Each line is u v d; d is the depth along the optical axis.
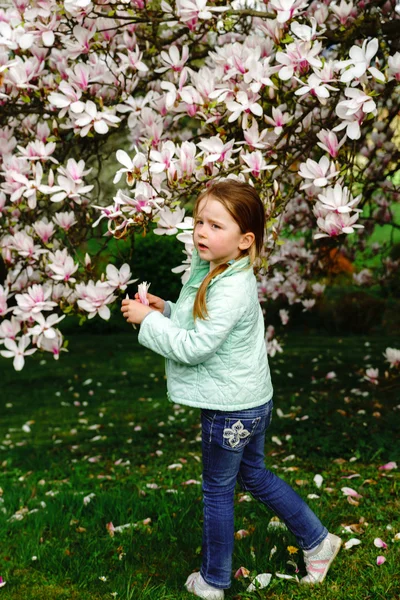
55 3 2.85
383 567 2.39
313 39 2.69
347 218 2.52
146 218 2.52
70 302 2.88
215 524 2.20
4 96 2.94
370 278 6.60
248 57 2.77
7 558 2.83
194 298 2.22
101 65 3.24
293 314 10.63
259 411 2.17
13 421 6.60
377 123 4.47
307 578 2.32
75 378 8.43
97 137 3.76
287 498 2.29
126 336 11.30
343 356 8.49
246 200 2.12
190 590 2.33
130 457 5.07
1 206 3.31
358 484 3.55
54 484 4.31
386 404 5.77
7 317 4.24
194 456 4.88
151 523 3.11
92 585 2.46
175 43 4.13
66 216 3.09
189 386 2.14
